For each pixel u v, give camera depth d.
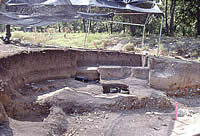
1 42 13.02
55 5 9.22
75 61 11.73
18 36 18.09
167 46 17.94
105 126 7.03
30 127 5.78
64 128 6.54
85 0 12.26
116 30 40.09
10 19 9.48
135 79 11.41
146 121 7.70
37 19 9.98
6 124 5.46
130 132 6.80
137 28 27.00
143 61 12.86
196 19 27.70
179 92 11.06
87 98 8.55
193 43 18.39
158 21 32.19
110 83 10.77
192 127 7.05
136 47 16.94
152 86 11.00
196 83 11.41
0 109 5.66
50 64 10.48
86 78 10.98
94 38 21.33
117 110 8.30
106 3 12.79
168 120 7.94
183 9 27.05
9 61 8.23
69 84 10.03
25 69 9.22
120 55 13.24
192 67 11.41
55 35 23.22
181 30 34.75
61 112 7.28
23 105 7.27
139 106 8.81
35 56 9.87
